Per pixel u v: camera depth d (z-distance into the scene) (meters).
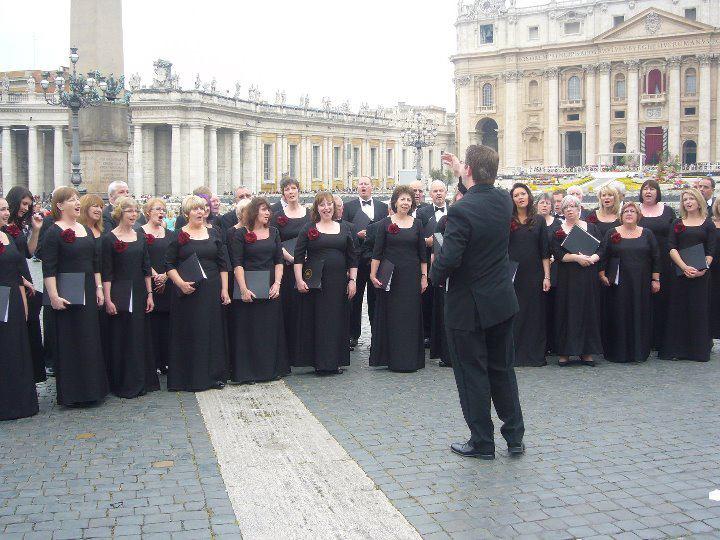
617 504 6.01
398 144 88.88
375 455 7.15
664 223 11.96
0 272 8.55
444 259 6.87
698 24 81.31
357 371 10.99
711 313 12.05
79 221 9.80
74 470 6.84
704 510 5.89
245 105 67.38
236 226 10.71
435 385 10.02
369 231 12.16
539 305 11.18
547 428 8.01
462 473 6.68
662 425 8.11
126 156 23.66
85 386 8.95
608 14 87.50
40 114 62.94
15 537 5.50
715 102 82.62
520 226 11.09
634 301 11.37
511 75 92.25
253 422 8.30
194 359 9.77
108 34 22.92
